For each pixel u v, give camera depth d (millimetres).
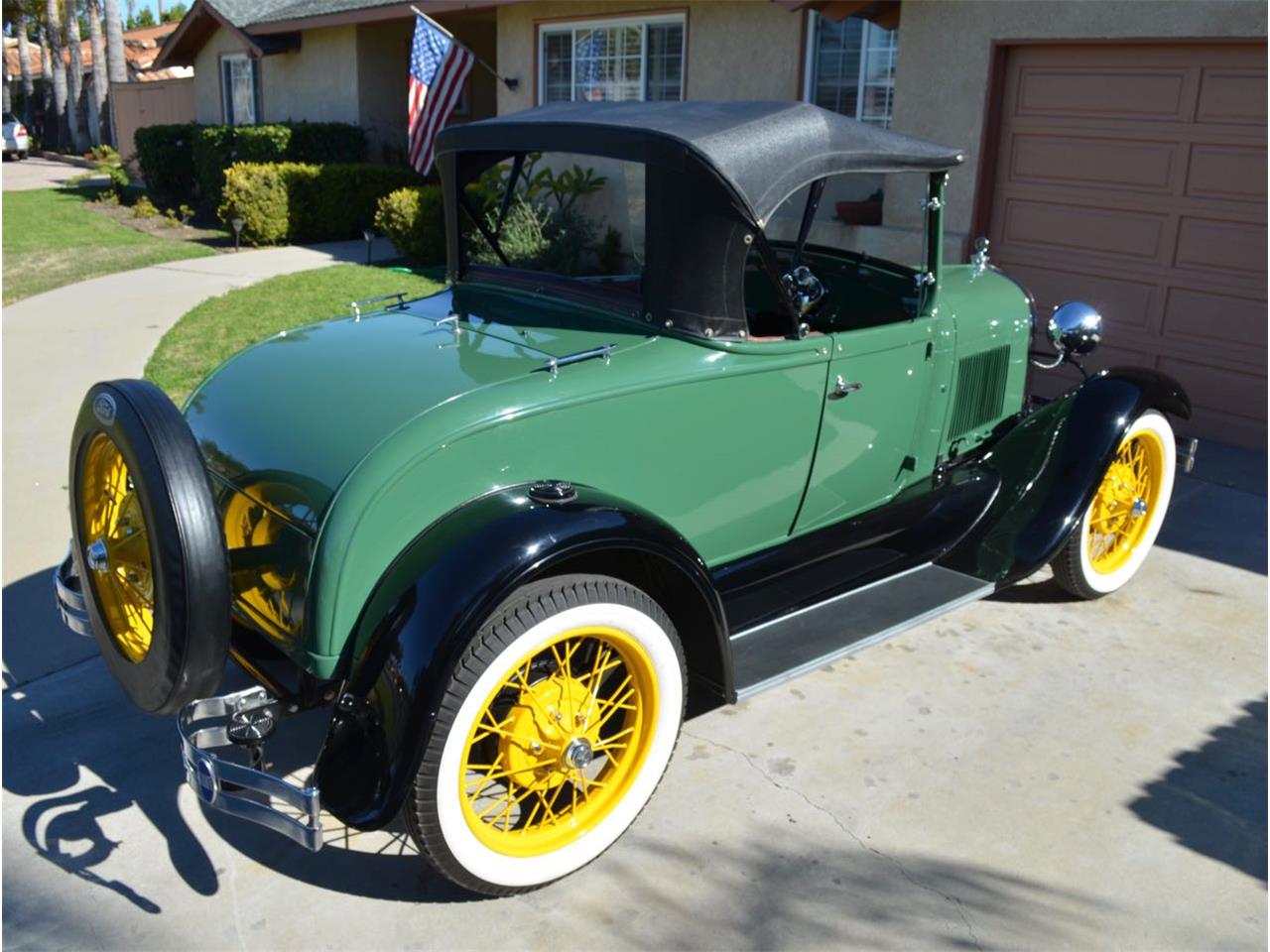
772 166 2994
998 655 3920
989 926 2613
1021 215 7195
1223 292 6277
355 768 2420
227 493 2848
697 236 2932
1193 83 6176
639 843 2889
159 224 15719
